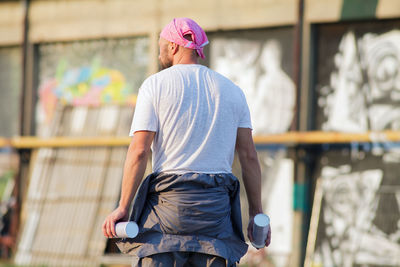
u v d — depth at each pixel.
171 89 10.72
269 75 40.16
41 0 45.84
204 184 10.63
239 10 40.47
